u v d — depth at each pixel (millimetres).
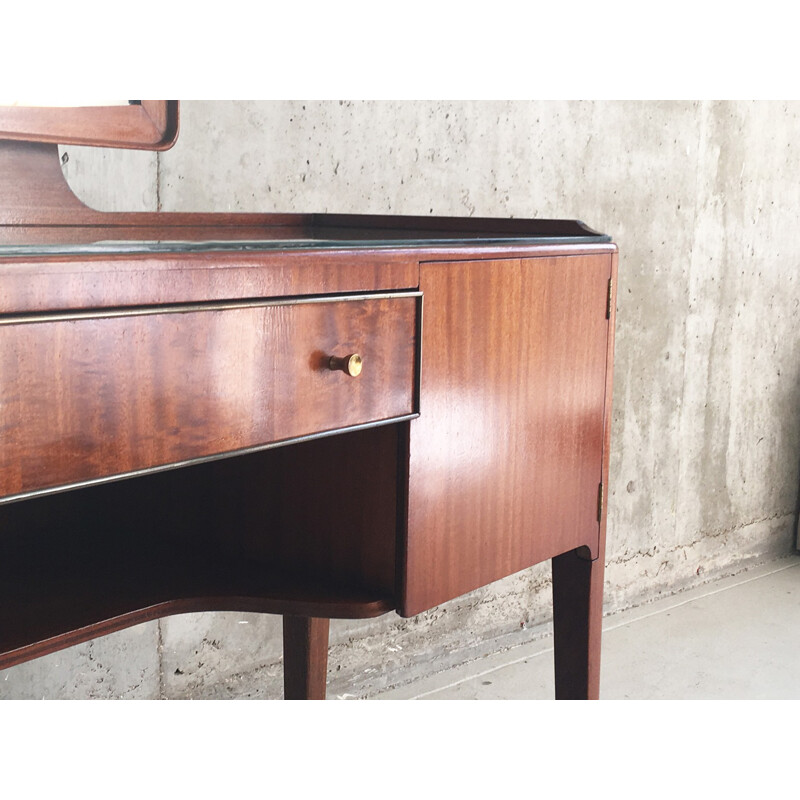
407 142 1769
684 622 2271
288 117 1604
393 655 1892
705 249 2385
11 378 659
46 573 1062
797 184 2625
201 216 1287
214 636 1654
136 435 734
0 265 646
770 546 2770
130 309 719
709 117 2322
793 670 2014
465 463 1030
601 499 1232
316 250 848
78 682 1493
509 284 1048
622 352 2219
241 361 800
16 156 1065
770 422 2695
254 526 1104
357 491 1016
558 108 1995
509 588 2096
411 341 947
